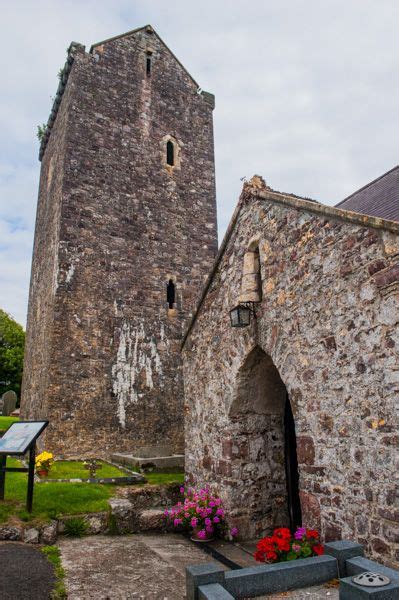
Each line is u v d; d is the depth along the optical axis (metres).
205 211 15.29
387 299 4.32
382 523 4.15
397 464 4.05
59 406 11.27
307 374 5.30
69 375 11.59
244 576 3.70
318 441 5.04
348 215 4.84
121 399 12.09
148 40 15.95
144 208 14.11
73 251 12.52
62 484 7.53
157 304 13.42
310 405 5.21
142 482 8.21
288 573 3.83
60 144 14.24
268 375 6.76
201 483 7.41
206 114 16.52
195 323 8.33
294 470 6.91
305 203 5.53
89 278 12.55
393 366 4.20
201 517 6.53
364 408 4.48
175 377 13.05
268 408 6.95
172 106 15.80
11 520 6.00
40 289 14.61
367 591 3.17
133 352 12.62
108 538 6.32
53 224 13.60
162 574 4.98
